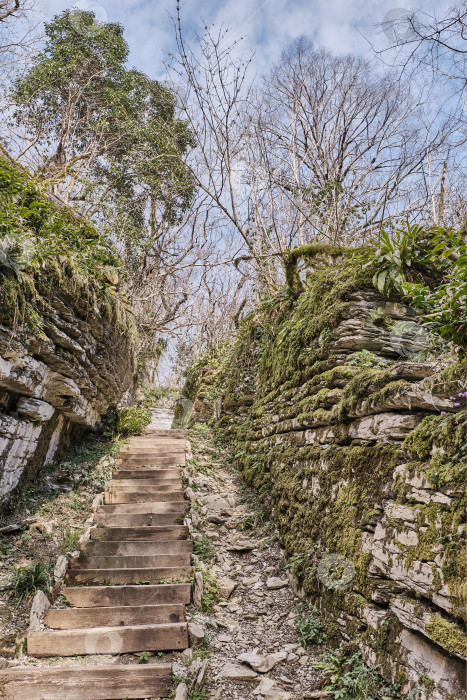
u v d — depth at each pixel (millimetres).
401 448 3244
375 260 4734
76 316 5715
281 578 4930
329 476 4324
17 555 4867
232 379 9945
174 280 17359
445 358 3398
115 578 4781
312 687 3395
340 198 7793
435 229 4738
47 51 12609
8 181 4645
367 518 3520
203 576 4941
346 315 4797
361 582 3422
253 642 4078
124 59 13789
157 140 13297
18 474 5734
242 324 9898
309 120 9375
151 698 3367
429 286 4691
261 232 7887
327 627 3805
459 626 2385
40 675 3414
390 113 9070
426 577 2658
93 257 6016
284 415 6121
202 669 3584
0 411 4930
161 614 4230
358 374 3936
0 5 6324
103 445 9117
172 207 15828
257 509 6453
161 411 15328
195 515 6215
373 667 3043
